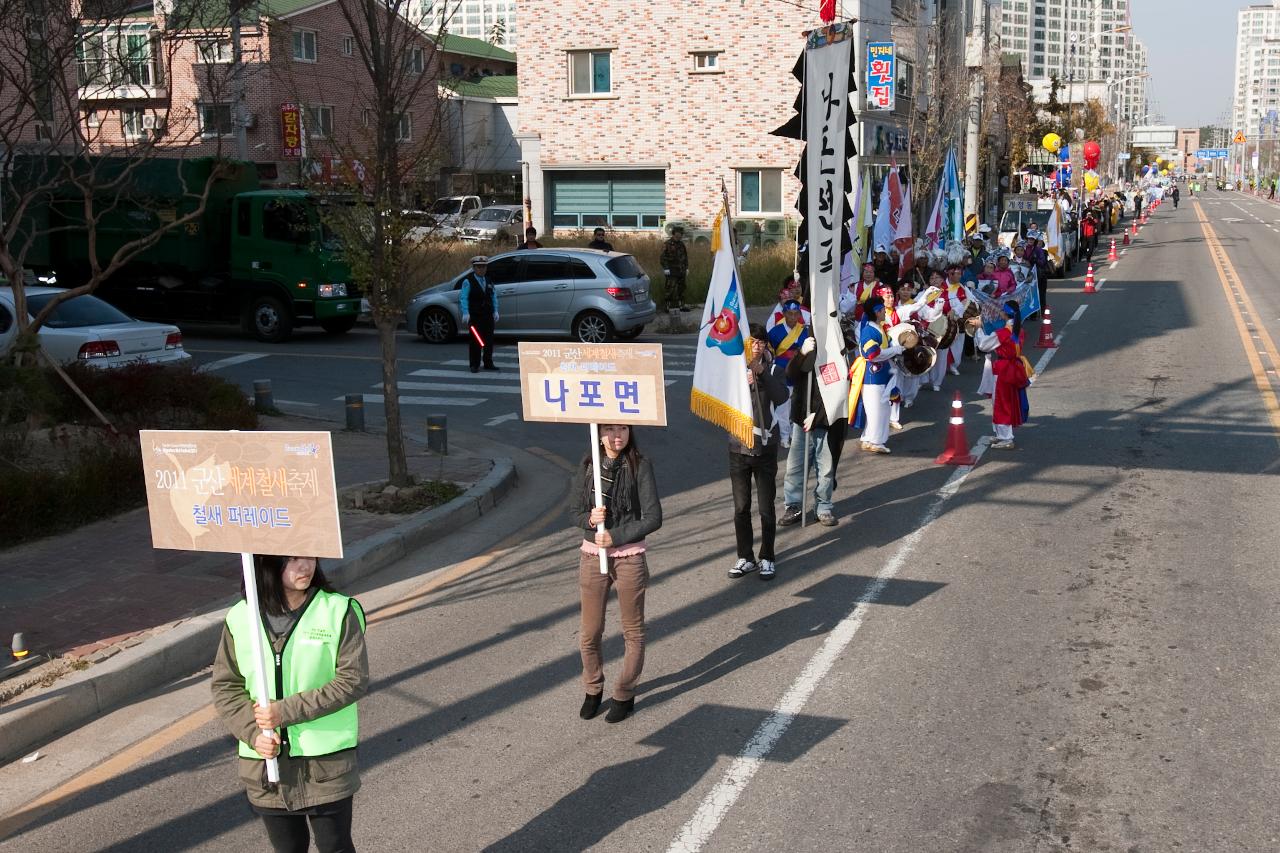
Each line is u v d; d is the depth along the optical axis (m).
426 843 5.00
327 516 3.78
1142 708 6.18
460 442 13.74
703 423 14.89
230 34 20.75
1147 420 14.15
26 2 12.17
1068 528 9.69
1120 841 4.89
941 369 16.53
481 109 49.44
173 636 7.04
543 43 38.03
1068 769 5.53
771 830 5.04
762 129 36.53
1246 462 11.95
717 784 5.46
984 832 4.98
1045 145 49.03
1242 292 29.44
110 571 8.37
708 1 36.28
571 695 6.56
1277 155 165.88
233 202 21.44
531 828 5.10
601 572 6.09
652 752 5.82
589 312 20.78
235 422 12.95
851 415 12.64
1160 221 73.81
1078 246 39.53
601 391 6.07
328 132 11.84
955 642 7.21
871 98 34.19
